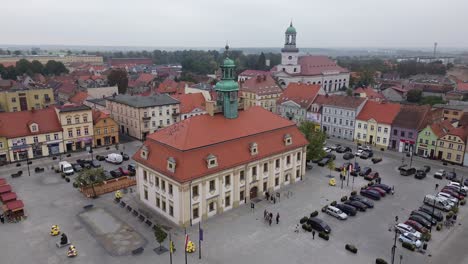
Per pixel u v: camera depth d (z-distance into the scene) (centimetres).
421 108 10400
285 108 13650
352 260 5100
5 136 8794
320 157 8619
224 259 5094
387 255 5238
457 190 7344
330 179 7969
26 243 5422
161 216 6309
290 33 18962
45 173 8344
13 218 6078
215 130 6500
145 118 11144
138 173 6762
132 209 6500
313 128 8825
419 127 9938
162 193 6197
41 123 9506
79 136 10100
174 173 5772
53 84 19488
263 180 7081
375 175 8144
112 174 8238
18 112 9375
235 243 5491
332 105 12031
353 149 10738
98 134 10462
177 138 6147
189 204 5878
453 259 5147
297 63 19675
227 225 6022
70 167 8344
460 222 6238
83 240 5528
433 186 7806
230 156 6388
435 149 9669
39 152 9438
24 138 9100
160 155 6203
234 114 6994
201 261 5041
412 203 6944
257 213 6450
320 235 5675
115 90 15925
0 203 6656
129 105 11381
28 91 13625
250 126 7062
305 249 5362
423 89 18812
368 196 7175
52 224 6000
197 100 12838
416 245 5381
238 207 6669
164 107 11650
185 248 4853
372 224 6122
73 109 9862
